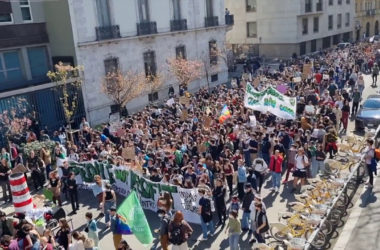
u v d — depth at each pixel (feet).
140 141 59.00
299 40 167.12
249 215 41.55
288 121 64.28
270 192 51.34
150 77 97.91
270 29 169.78
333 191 45.14
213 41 121.39
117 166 51.75
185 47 110.93
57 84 77.05
